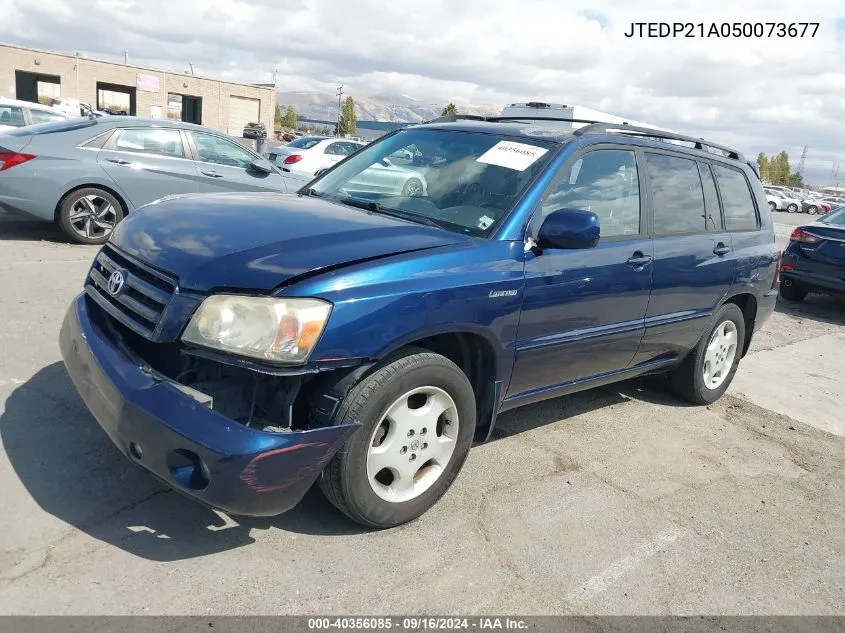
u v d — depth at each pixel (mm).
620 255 4148
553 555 3307
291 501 2861
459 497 3705
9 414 3941
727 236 5152
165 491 3389
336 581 2922
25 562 2791
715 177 5188
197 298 2828
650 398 5633
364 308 2920
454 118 4766
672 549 3492
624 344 4406
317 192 4305
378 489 3182
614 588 3125
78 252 8195
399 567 3062
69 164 8336
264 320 2748
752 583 3303
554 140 4035
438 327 3199
